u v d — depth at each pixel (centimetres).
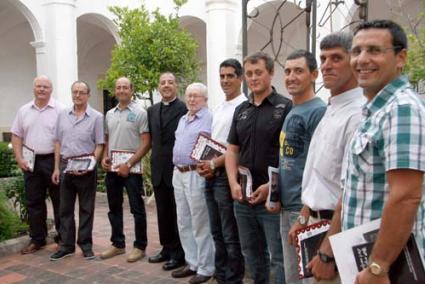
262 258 359
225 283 410
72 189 525
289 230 302
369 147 191
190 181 427
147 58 878
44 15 1084
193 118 429
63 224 525
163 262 503
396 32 188
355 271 193
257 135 330
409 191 173
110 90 934
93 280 454
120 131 500
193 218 431
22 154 545
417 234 188
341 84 248
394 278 181
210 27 1101
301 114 291
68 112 518
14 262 514
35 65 1541
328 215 253
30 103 549
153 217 738
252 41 1344
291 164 295
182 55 888
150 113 479
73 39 1101
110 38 1634
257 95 339
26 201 561
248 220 351
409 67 582
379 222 190
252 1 1091
